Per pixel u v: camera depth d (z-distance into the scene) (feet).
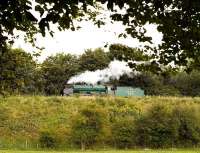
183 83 270.67
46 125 216.74
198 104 244.42
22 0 33.60
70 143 204.44
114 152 187.42
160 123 215.72
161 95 268.21
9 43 51.49
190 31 39.88
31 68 71.61
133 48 44.52
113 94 266.16
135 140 213.05
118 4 34.14
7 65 64.08
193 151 198.49
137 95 265.54
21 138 206.90
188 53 42.27
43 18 33.68
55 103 237.45
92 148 205.46
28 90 240.53
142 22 40.52
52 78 258.37
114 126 214.48
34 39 55.06
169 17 39.27
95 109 210.59
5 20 34.68
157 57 44.04
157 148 212.84
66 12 34.55
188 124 219.61
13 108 225.15
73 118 212.23
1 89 66.44
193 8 37.81
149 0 38.06
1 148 194.18
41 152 182.09
